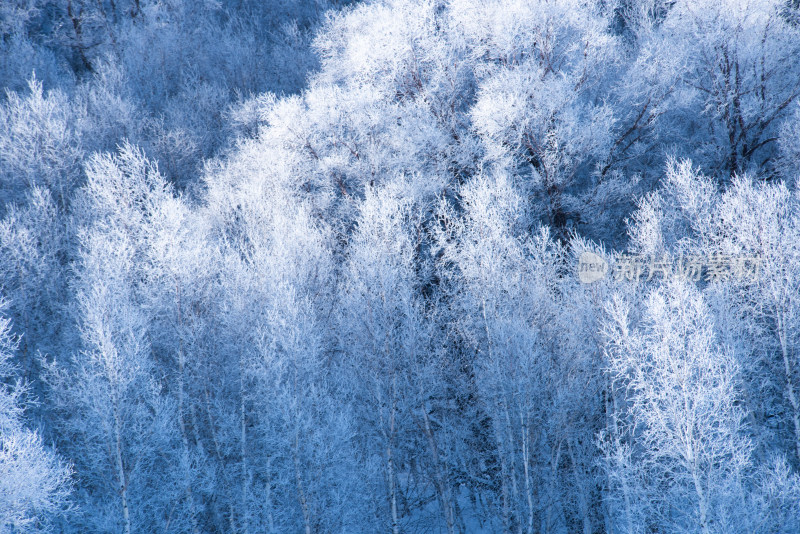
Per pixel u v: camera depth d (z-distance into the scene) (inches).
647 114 591.8
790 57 608.4
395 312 447.5
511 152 571.2
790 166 536.1
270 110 640.4
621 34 783.1
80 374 374.6
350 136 621.3
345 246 568.7
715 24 610.9
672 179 495.8
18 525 275.9
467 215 496.1
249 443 409.7
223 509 414.6
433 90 633.0
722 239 424.5
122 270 423.5
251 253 520.1
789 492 295.3
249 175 631.2
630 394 383.6
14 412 308.2
